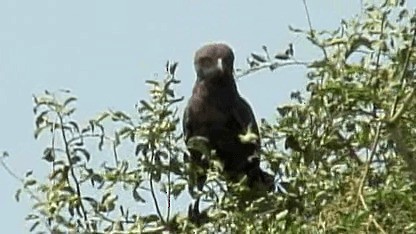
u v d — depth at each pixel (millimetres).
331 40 14312
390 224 13336
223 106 17703
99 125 14523
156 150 14578
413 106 13984
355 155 14555
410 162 13727
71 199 14297
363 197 13406
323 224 13242
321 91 14164
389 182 13828
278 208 14289
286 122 14719
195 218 14609
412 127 14234
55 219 14219
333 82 14070
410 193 13570
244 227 14039
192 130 17875
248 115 17719
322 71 14484
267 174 15727
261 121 15234
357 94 13906
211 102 17719
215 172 14734
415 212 13398
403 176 14008
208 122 17719
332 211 13430
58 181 14406
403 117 14078
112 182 14453
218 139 17656
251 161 16672
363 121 14328
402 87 13711
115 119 14547
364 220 13102
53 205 14234
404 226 13266
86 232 14266
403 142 13781
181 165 14633
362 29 14273
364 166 13930
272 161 14859
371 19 14258
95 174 14438
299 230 13352
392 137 13789
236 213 14102
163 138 14547
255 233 13898
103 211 14312
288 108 14719
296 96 14773
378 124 13961
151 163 14516
